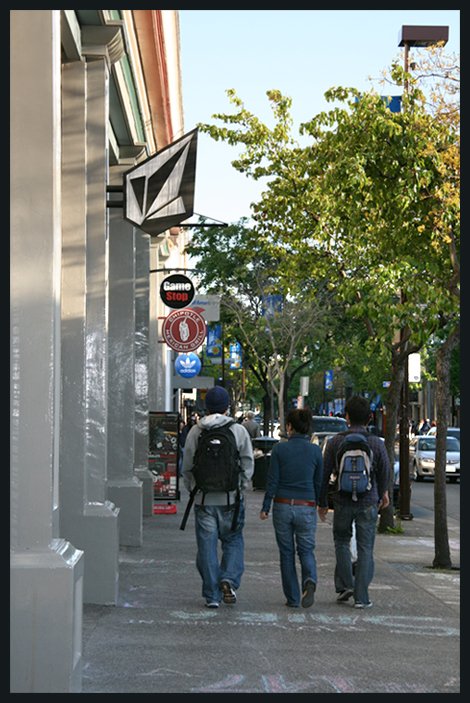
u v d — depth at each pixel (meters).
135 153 17.31
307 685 7.38
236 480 10.45
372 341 18.52
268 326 46.00
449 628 9.80
